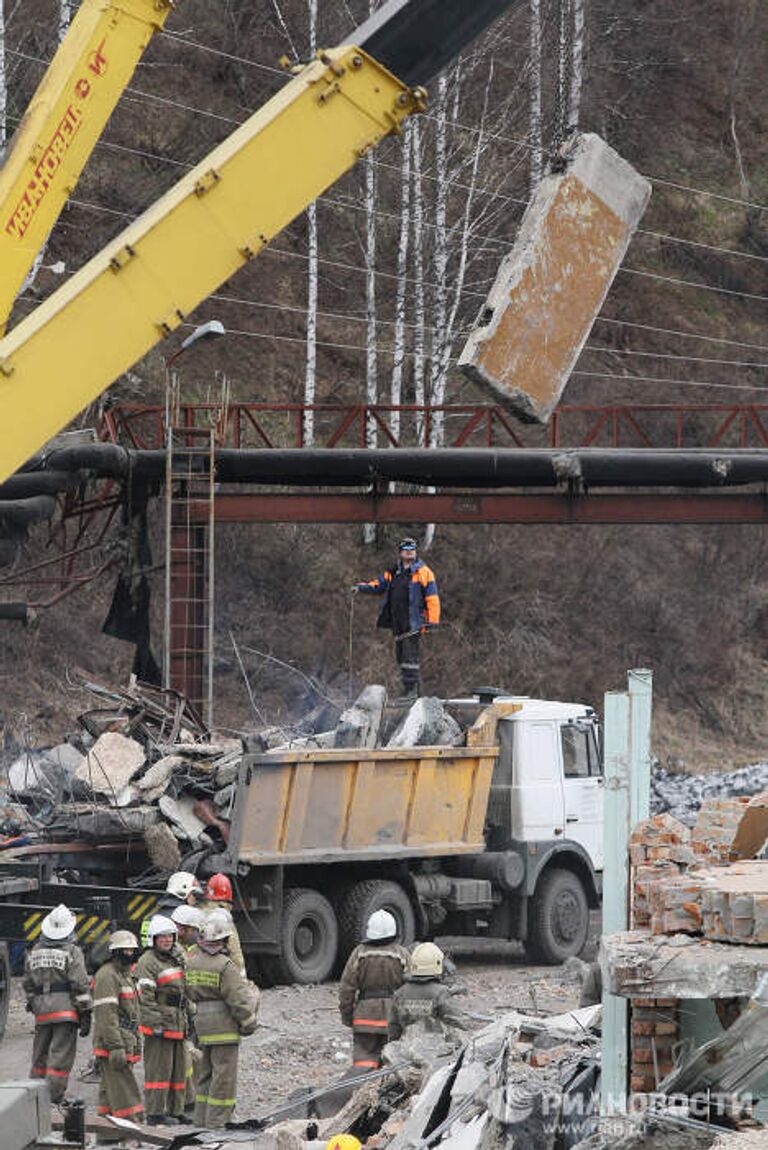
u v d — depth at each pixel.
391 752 69.69
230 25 172.38
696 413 176.88
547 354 45.25
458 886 73.69
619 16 195.50
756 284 193.00
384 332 163.62
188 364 155.75
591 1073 32.16
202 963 45.25
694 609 157.50
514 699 78.38
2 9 127.50
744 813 34.25
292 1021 60.81
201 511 101.31
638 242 191.62
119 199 159.75
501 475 101.56
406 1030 44.72
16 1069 54.94
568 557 157.62
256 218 53.19
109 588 137.62
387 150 161.88
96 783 68.19
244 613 141.50
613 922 32.44
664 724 145.50
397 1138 33.75
